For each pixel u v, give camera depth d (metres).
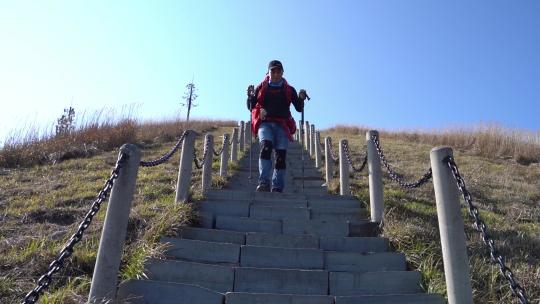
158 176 8.63
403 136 17.64
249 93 7.43
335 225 5.87
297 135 17.86
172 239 5.08
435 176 3.96
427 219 6.30
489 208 7.56
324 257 5.02
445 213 3.85
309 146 14.38
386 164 5.68
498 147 13.39
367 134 6.38
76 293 4.01
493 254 3.24
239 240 5.43
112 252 3.89
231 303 4.15
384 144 15.05
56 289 4.23
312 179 10.26
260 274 4.62
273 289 4.58
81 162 10.13
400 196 7.75
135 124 14.63
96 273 3.84
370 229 5.86
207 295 4.19
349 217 6.25
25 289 4.19
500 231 6.12
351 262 5.00
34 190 7.59
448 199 3.86
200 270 4.63
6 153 9.88
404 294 4.32
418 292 4.57
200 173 9.31
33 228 5.68
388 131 19.48
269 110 7.33
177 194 6.18
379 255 5.01
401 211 6.51
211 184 8.33
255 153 13.61
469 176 9.97
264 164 7.20
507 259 5.18
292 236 5.45
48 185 7.98
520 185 9.30
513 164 11.92
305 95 7.59
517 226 6.50
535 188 9.12
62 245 4.98
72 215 6.20
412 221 5.98
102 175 8.83
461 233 3.80
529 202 8.12
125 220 4.00
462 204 7.63
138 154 4.14
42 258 4.64
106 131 12.91
